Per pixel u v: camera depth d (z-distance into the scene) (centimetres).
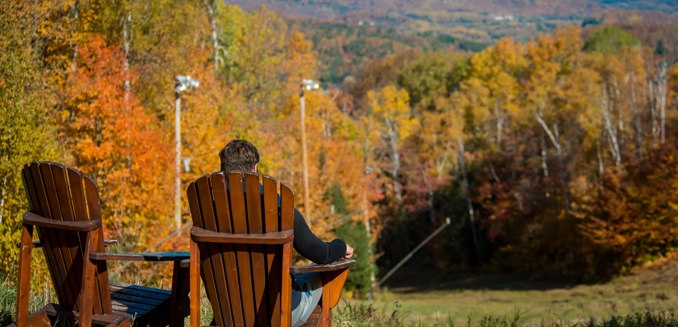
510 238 5728
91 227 317
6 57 1644
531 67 8975
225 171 297
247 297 309
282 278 295
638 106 5297
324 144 4544
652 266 4034
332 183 4275
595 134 5378
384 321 639
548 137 5778
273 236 292
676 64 5859
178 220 2141
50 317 353
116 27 2902
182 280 352
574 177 5094
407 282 5825
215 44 4472
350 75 15400
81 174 313
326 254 330
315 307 358
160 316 359
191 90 2922
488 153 6394
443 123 7081
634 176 4059
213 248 306
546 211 5131
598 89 5622
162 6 3178
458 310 2881
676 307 2639
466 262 6062
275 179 290
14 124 1588
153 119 2648
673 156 3859
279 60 4950
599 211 4125
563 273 4806
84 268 319
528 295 4119
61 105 2189
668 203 3797
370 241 4825
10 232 1511
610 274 4169
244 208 296
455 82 10194
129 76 2519
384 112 6688
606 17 12238
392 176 6738
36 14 1934
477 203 6341
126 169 2047
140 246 2022
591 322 806
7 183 1574
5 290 488
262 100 4784
